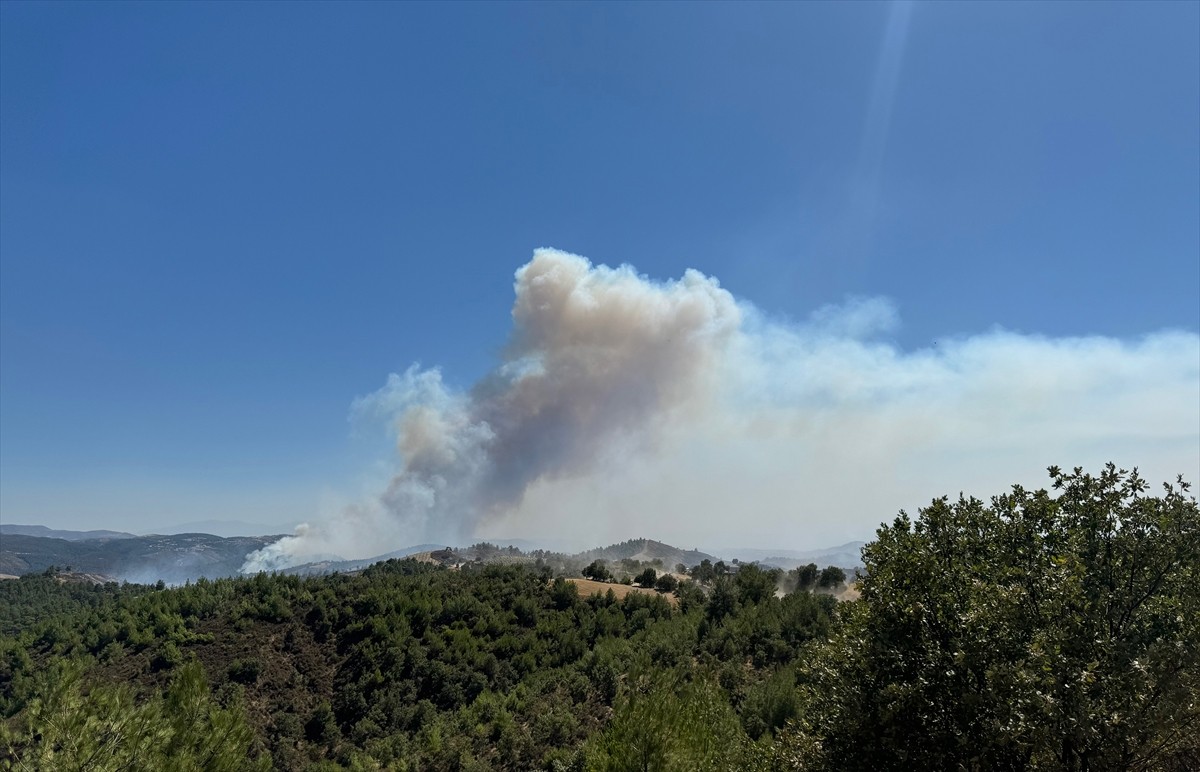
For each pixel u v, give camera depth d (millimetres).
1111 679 12148
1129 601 14234
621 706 17312
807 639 61188
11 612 149875
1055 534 15148
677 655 62844
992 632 13523
